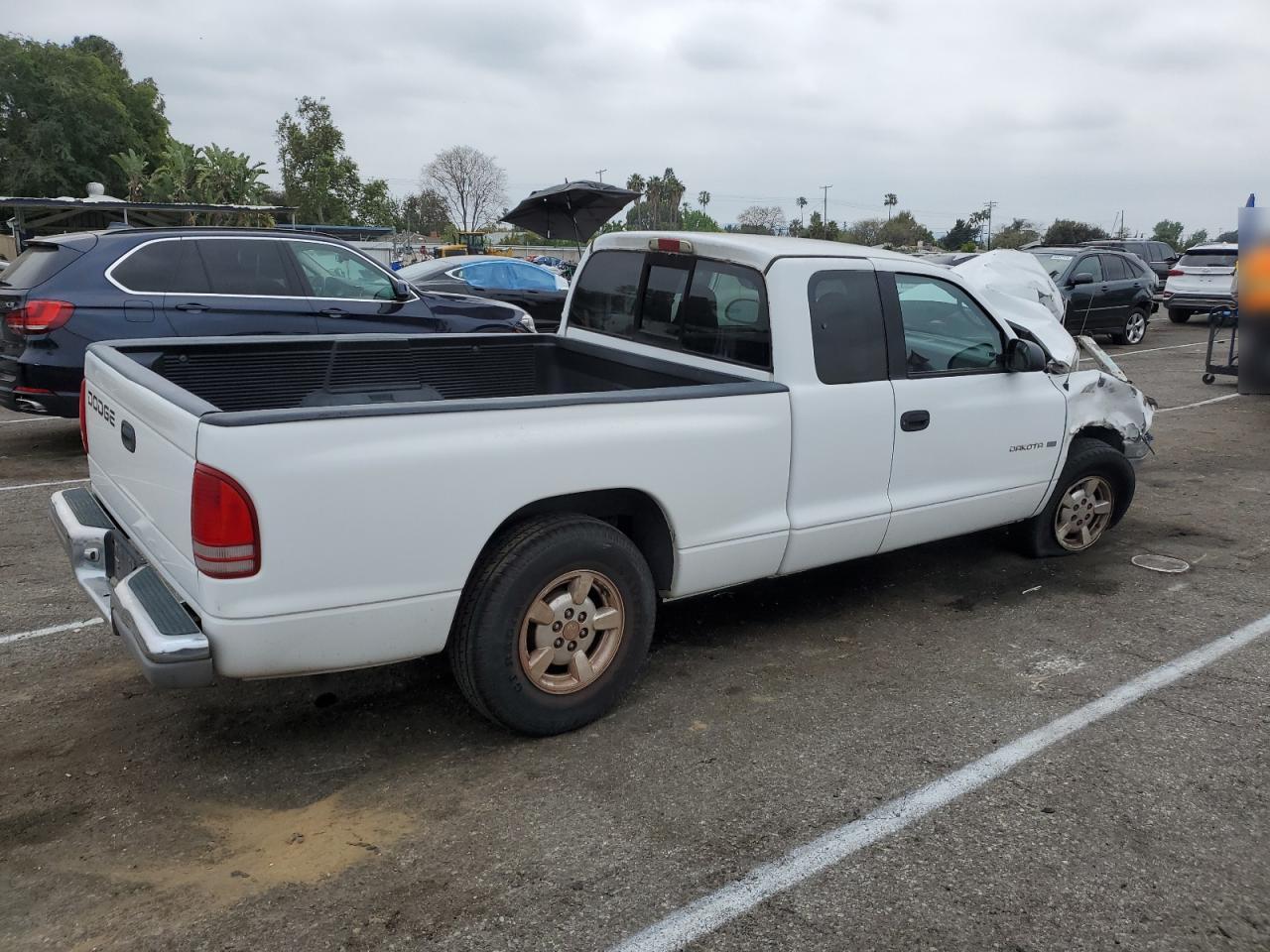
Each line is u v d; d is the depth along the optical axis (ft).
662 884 8.75
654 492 11.43
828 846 9.33
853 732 11.58
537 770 10.67
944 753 11.12
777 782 10.45
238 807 9.89
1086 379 16.83
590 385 16.10
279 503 8.89
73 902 8.36
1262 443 28.76
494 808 9.91
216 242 24.14
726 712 12.05
